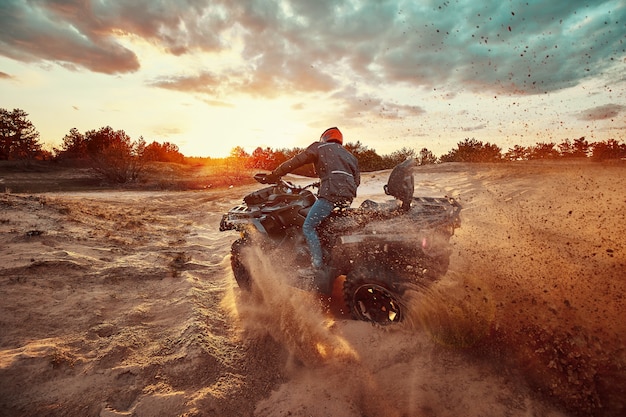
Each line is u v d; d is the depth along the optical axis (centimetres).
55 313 327
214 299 413
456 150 2255
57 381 240
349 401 247
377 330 320
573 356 257
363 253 341
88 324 317
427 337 299
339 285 438
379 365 281
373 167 2497
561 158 1938
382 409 240
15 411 213
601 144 1706
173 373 262
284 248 409
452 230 341
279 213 404
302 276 371
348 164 373
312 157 381
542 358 262
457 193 1036
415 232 302
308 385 264
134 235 678
